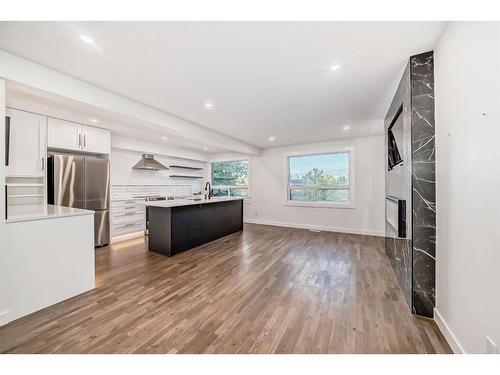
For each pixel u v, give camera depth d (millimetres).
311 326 1712
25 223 1860
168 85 2404
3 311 1723
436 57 1734
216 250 3758
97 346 1488
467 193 1302
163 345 1500
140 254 3527
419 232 1854
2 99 1748
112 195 4719
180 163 6527
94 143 3869
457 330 1422
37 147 3201
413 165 1878
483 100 1146
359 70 2109
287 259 3295
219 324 1736
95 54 1827
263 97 2740
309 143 5676
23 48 1735
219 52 1810
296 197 6039
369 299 2131
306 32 1568
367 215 4977
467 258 1304
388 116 3119
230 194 7125
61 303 2041
